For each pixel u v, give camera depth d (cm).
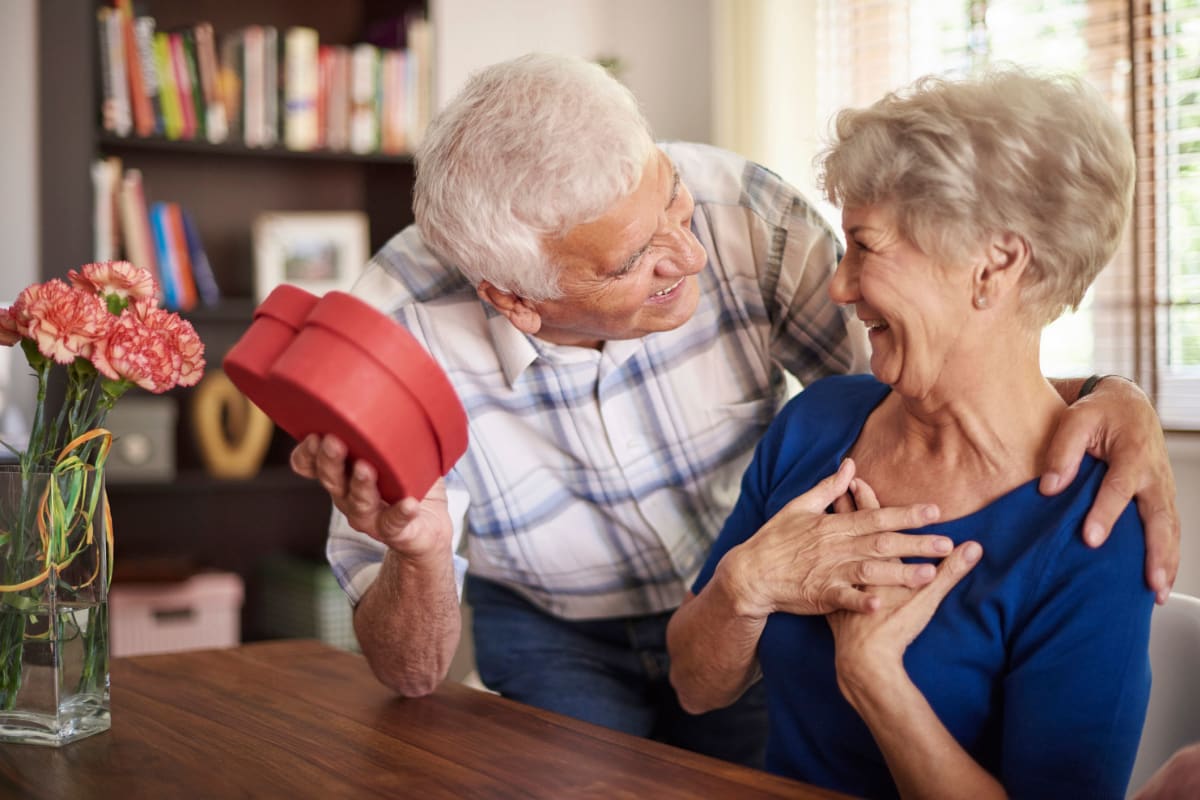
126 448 324
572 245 122
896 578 111
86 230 311
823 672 119
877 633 110
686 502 161
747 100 320
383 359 103
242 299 362
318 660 149
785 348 163
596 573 165
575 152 118
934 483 118
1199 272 255
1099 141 105
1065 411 115
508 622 172
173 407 329
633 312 130
